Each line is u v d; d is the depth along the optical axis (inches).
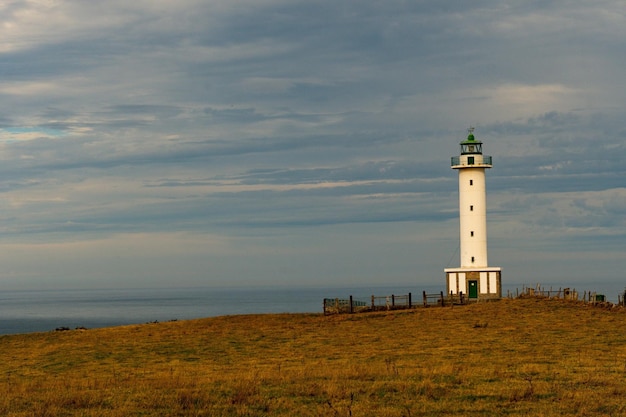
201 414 1176.2
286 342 2343.8
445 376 1510.8
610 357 1782.7
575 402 1207.6
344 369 1643.7
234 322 2901.1
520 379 1446.9
